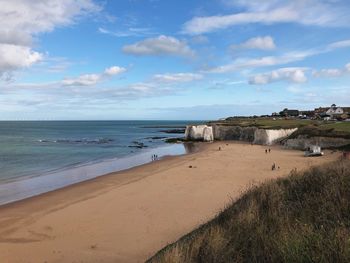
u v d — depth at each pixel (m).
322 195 8.36
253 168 36.00
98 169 39.66
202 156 49.47
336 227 6.50
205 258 6.62
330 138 55.12
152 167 38.78
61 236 15.50
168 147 72.19
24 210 20.61
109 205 20.88
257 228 7.33
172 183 27.47
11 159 49.75
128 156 54.47
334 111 138.62
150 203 20.94
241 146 67.75
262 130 73.06
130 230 15.92
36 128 184.50
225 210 10.91
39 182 31.39
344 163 11.35
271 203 8.83
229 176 30.47
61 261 12.61
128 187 26.44
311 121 95.25
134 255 12.88
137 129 183.38
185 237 9.99
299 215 7.85
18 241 14.98
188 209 19.16
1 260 12.82
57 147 70.88
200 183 27.09
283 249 6.02
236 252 6.67
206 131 88.69
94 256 12.98
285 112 163.25
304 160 42.81
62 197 24.06
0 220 18.45
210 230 8.23
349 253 5.46
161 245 13.65
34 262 12.61
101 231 15.96
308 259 5.65
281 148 61.41
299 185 9.91
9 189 28.23
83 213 19.22
